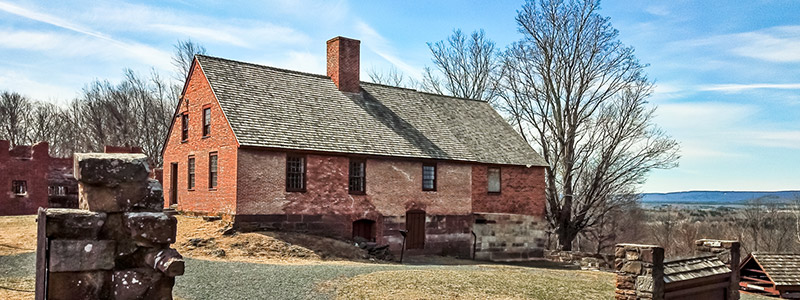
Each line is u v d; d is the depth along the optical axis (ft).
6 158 109.50
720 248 44.80
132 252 23.08
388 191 92.63
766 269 79.00
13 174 110.11
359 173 90.38
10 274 46.70
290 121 87.56
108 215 22.76
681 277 37.86
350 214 88.02
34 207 111.86
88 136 190.08
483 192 105.09
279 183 81.92
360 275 54.08
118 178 22.52
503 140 116.37
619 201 156.15
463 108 122.21
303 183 84.43
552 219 137.08
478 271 64.03
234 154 79.66
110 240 22.61
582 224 141.28
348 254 77.51
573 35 128.47
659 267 36.17
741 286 83.05
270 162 81.35
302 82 98.48
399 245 92.99
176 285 46.47
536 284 56.80
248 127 81.46
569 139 130.93
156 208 23.72
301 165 84.64
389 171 93.09
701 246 46.42
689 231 228.22
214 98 86.53
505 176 108.88
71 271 21.79
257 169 80.18
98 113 181.88
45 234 21.59
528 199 111.24
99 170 22.22
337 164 87.61
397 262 81.35
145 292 23.11
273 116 86.63
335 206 86.63
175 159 100.32
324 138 87.81
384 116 102.47
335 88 102.27
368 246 83.71
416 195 95.91
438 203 98.53
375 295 45.50
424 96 118.01
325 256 74.28
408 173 95.35
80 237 22.00
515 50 134.41
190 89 95.91
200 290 44.96
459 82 168.25
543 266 96.84
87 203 22.61
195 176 91.81
